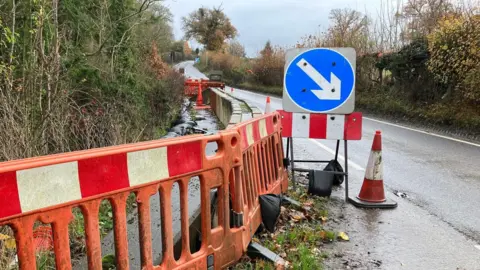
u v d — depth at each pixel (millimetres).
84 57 7961
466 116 12188
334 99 5422
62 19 8094
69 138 5914
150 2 9828
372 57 19906
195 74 65500
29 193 1845
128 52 10289
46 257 2990
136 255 3074
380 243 4086
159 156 2518
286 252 3746
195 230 3600
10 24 5816
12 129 4359
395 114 16469
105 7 9148
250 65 51219
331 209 5113
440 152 8883
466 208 5180
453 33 12930
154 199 4316
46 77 5758
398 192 5879
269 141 4738
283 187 5285
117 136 6707
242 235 3346
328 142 10297
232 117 9812
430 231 4418
